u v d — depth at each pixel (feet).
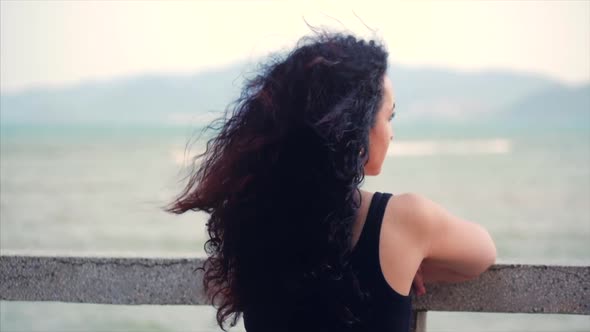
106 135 172.96
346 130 4.67
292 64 4.95
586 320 27.55
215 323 6.40
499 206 73.10
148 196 78.23
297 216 4.79
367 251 4.83
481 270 5.28
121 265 6.45
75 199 77.97
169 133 180.04
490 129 204.85
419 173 104.17
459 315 28.94
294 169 4.77
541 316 28.35
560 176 97.55
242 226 5.00
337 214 4.73
